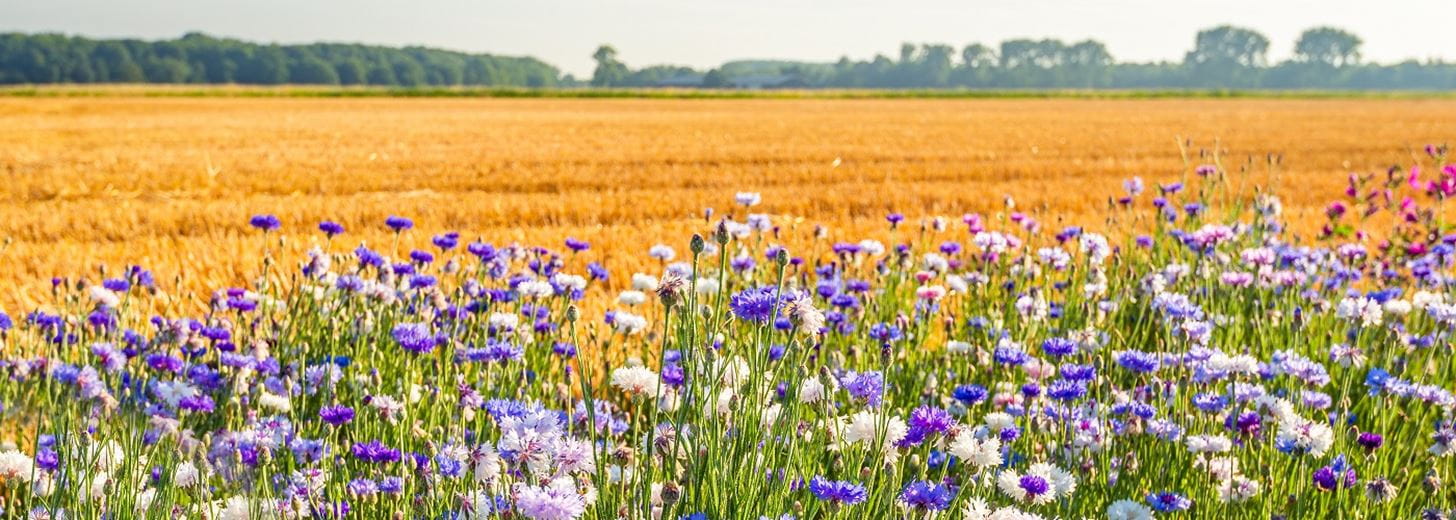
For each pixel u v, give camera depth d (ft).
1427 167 93.30
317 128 123.65
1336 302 22.90
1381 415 15.93
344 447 12.10
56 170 71.82
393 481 10.72
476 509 9.16
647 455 9.40
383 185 67.15
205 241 40.01
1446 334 17.02
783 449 10.47
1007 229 47.34
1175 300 15.75
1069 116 177.27
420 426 12.88
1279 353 15.65
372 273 21.71
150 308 21.72
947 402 15.38
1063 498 12.21
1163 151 104.22
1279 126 151.33
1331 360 18.95
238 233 47.73
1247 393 13.60
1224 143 117.91
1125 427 13.48
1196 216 28.55
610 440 11.18
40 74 588.50
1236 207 28.50
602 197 60.70
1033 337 19.83
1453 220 49.75
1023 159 92.84
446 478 10.76
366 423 13.32
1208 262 23.11
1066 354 13.89
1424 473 15.16
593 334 18.10
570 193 62.85
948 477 12.29
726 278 20.34
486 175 73.00
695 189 67.21
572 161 84.17
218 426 14.29
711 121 151.33
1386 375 14.70
